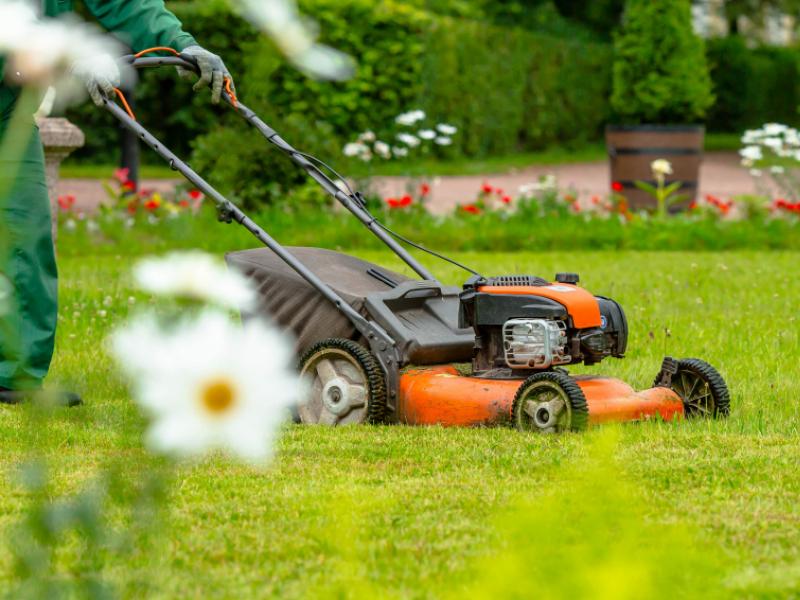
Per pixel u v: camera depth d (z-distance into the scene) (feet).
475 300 25.95
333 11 120.78
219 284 8.72
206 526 17.11
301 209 71.77
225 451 22.13
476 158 140.97
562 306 25.00
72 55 9.48
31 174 28.32
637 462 21.39
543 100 152.35
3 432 24.18
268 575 14.92
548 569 9.82
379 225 28.30
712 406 26.35
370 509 18.04
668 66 86.79
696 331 38.68
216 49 114.93
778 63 179.93
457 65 136.26
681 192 87.15
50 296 28.63
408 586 14.47
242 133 73.05
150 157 127.03
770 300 47.26
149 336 8.02
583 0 189.47
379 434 24.53
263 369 7.93
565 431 23.91
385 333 25.98
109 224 68.64
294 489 19.30
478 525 17.15
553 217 73.87
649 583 9.69
